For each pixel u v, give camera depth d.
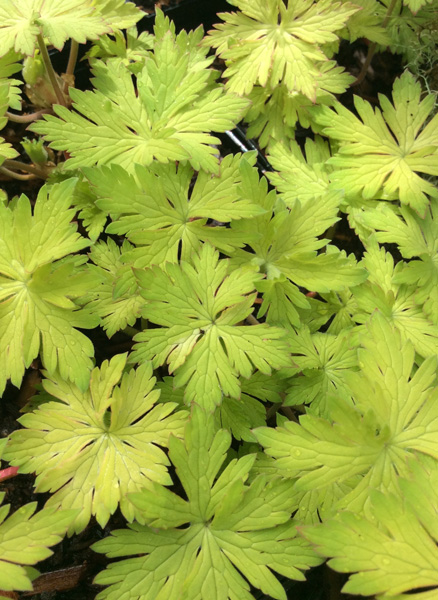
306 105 0.37
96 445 0.26
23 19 0.31
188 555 0.24
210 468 0.24
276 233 0.30
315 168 0.36
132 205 0.28
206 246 0.28
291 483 0.25
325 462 0.24
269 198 0.30
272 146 0.37
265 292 0.30
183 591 0.23
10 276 0.27
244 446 0.30
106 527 0.30
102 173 0.27
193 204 0.30
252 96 0.38
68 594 0.29
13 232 0.26
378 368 0.25
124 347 0.35
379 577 0.21
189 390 0.26
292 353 0.30
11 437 0.25
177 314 0.27
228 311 0.28
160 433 0.26
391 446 0.24
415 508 0.22
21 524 0.22
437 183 0.40
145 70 0.33
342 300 0.33
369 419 0.24
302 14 0.35
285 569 0.24
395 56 0.48
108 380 0.26
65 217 0.26
